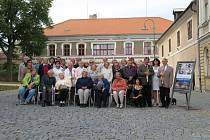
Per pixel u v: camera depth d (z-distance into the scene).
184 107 16.28
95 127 10.41
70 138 8.75
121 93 15.96
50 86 16.89
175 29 42.09
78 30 72.19
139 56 69.88
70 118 12.36
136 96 16.20
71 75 17.25
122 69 16.88
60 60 17.62
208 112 14.20
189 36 34.12
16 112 14.07
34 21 58.38
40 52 60.81
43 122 11.40
